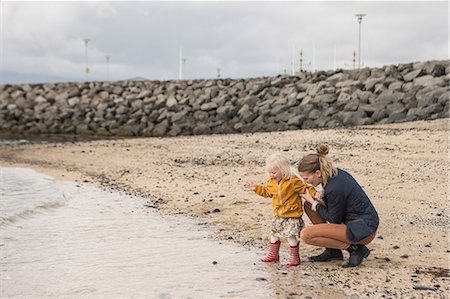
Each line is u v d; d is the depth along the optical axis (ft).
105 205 35.63
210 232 27.86
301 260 22.52
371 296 18.19
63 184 44.83
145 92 139.54
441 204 32.12
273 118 104.73
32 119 138.31
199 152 61.36
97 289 18.88
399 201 33.04
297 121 98.32
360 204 20.67
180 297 18.11
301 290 18.76
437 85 92.12
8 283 19.47
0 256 23.00
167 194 39.24
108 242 25.64
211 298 18.02
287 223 21.52
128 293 18.48
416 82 95.45
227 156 56.80
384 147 54.60
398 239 25.20
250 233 27.61
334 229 20.79
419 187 36.86
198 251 24.04
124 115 130.72
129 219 31.17
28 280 19.83
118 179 47.09
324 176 20.80
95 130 126.82
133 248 24.52
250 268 21.38
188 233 27.63
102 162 58.54
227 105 120.47
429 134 60.54
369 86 101.19
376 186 37.52
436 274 20.34
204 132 112.78
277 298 18.01
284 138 67.97
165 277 20.20
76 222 30.27
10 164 59.98
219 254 23.50
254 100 117.50
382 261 22.03
